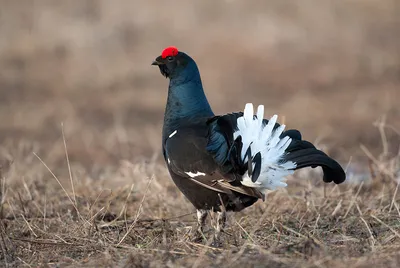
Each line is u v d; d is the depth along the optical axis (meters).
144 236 11.14
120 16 36.16
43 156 20.02
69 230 11.35
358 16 36.12
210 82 29.05
